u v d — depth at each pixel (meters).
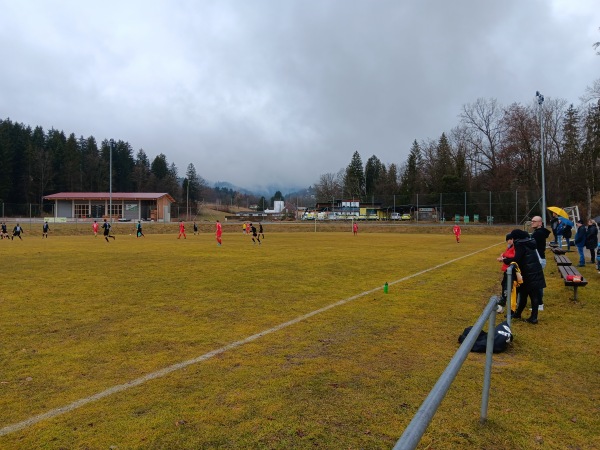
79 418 3.61
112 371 4.73
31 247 25.25
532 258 6.76
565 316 7.21
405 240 34.12
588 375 4.61
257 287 10.36
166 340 5.92
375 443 3.19
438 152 84.06
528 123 58.31
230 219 94.31
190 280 11.52
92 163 109.00
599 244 11.87
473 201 60.53
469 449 3.14
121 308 8.02
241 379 4.47
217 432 3.37
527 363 4.98
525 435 3.35
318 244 28.28
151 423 3.51
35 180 96.19
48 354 5.32
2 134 90.12
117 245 27.23
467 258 17.80
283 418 3.59
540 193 55.59
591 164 53.25
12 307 8.12
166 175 128.88
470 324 6.73
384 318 7.13
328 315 7.38
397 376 4.54
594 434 3.37
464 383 4.37
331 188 118.56
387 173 111.00
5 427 3.46
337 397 4.01
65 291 9.87
